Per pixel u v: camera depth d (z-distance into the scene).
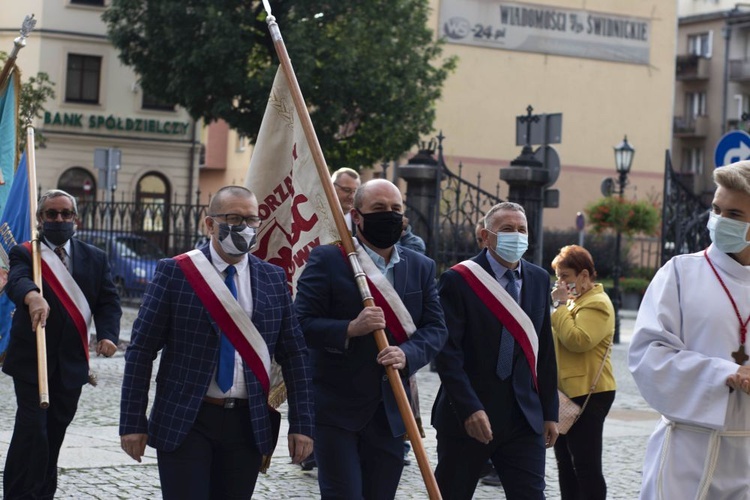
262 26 38.12
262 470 6.32
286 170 7.80
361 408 6.63
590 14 55.72
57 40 50.66
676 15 58.00
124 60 39.94
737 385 5.46
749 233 5.63
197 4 37.62
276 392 7.44
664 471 5.73
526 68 54.19
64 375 8.28
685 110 68.88
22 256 8.37
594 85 55.97
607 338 8.60
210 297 6.09
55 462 8.46
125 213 30.59
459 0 52.66
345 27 37.75
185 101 39.47
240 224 6.14
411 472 10.83
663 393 5.64
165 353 6.17
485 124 53.22
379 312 6.41
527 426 7.14
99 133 51.59
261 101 37.25
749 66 65.38
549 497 10.11
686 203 19.84
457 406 6.96
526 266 7.41
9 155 10.24
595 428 8.55
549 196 19.97
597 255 49.25
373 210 6.75
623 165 33.28
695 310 5.70
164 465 6.08
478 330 7.12
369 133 39.38
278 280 6.36
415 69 39.44
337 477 6.54
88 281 8.46
